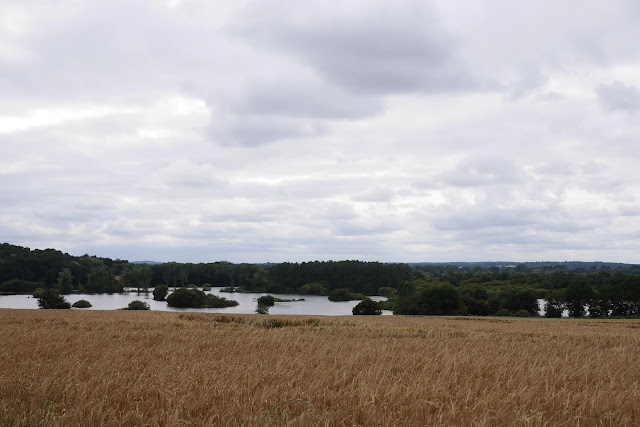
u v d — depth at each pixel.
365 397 8.59
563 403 8.77
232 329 27.08
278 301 163.62
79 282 197.38
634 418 8.43
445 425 7.21
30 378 10.45
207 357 14.64
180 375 10.68
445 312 100.25
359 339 22.78
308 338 21.73
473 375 11.98
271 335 22.69
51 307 103.75
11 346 16.56
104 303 132.88
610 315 108.44
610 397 9.30
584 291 106.56
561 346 21.44
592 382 11.62
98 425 7.14
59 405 8.22
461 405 8.66
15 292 181.00
